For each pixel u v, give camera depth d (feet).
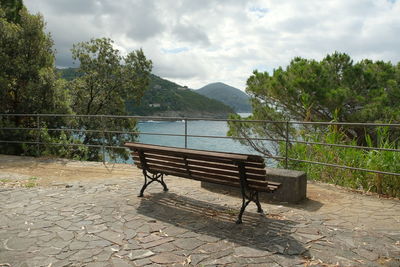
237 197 17.07
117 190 18.47
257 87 42.47
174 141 142.10
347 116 38.04
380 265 9.63
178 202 16.10
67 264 9.72
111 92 79.82
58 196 17.20
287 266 9.56
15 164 27.12
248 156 12.53
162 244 11.13
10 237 11.75
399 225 12.91
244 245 11.02
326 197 17.22
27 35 43.42
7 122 36.47
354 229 12.42
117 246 10.98
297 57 43.29
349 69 41.34
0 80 38.78
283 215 14.14
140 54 81.05
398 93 39.32
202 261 9.89
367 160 19.33
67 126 43.27
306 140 23.75
